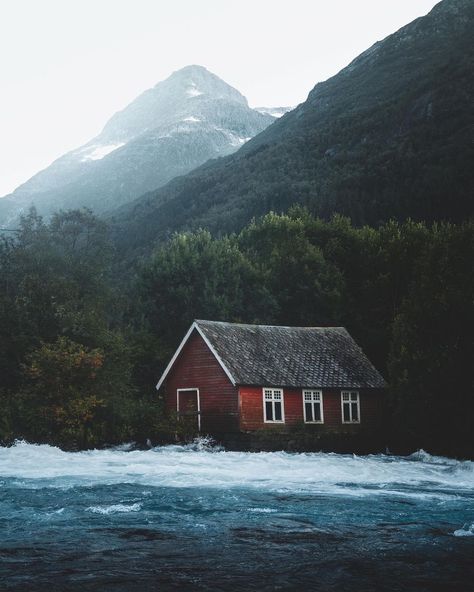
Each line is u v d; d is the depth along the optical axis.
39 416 43.25
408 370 44.66
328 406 49.22
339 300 66.25
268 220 77.75
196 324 47.56
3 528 16.86
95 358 45.22
